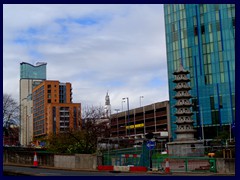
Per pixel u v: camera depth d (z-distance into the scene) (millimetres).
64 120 143625
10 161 34375
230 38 91250
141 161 26734
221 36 92312
